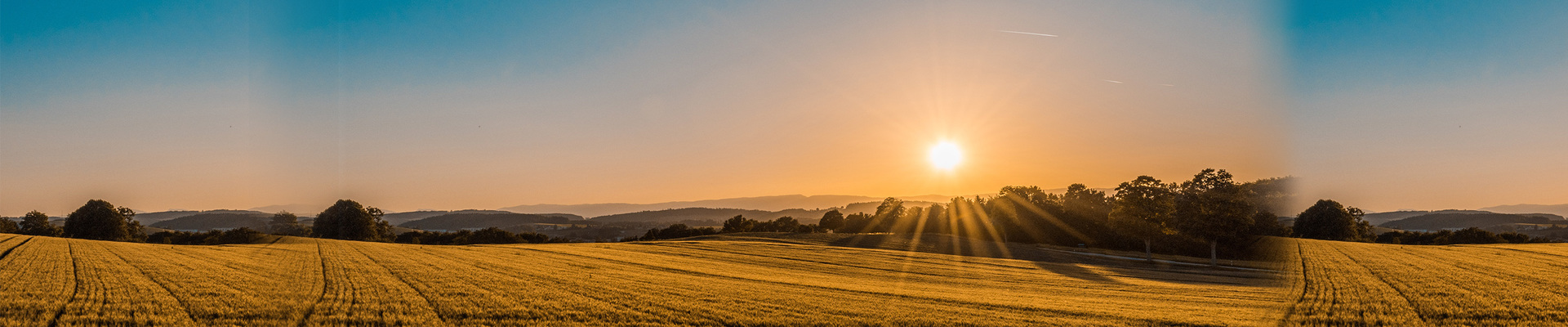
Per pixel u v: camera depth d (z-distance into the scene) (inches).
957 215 3659.0
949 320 848.3
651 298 1046.4
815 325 826.8
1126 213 2030.0
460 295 1046.4
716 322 848.9
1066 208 3107.8
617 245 2942.9
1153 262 2142.0
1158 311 893.8
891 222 4089.6
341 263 835.4
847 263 2122.3
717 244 3112.7
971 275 1749.5
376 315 839.7
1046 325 807.1
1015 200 3262.8
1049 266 2121.1
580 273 1491.1
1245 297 788.6
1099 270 1932.8
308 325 738.2
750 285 1298.0
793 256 2427.4
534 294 1079.0
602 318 873.5
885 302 1027.9
